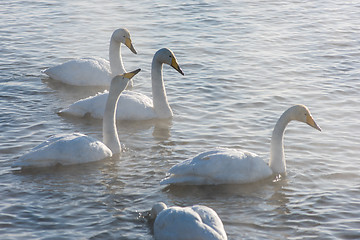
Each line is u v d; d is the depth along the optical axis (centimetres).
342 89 1927
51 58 2242
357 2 3192
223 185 1310
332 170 1392
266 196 1272
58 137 1425
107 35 2556
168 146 1525
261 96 1869
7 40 2434
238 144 1531
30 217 1164
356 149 1503
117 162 1423
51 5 3066
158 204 1146
